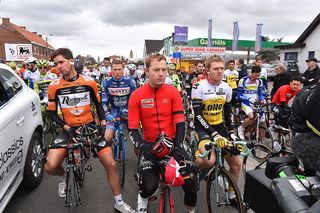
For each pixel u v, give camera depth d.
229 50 38.00
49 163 2.78
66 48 2.95
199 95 2.96
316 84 1.65
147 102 2.40
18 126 3.08
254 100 5.19
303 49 24.52
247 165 4.10
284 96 4.61
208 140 2.83
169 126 2.49
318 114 1.53
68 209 3.11
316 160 1.63
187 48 26.12
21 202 3.27
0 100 3.00
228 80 7.28
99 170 4.24
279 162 1.98
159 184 2.36
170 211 2.13
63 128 2.94
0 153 2.58
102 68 11.85
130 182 3.78
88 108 3.11
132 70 7.80
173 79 8.16
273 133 4.64
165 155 2.18
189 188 2.36
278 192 1.68
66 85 2.98
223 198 2.54
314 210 1.42
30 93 3.86
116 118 4.09
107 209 3.11
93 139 2.85
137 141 2.32
